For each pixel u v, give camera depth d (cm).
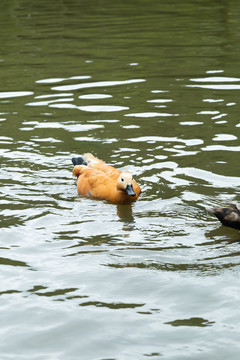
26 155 3062
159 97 3966
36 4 8206
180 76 4444
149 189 2636
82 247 2112
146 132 3334
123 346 1531
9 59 5150
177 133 3297
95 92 4128
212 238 2164
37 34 6134
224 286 1808
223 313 1664
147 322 1633
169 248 2092
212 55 5000
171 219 2345
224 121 3456
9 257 2039
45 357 1494
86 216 2405
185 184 2656
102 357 1490
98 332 1595
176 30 6072
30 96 4094
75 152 3083
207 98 3903
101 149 3106
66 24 6625
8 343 1555
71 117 3631
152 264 1970
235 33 5812
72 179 2800
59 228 2283
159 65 4769
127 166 2884
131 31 6094
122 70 4669
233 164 2842
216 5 7556
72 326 1623
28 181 2759
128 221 2344
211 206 2425
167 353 1498
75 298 1766
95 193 2616
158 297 1761
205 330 1588
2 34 6216
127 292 1795
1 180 2764
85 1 8288
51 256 2044
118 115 3644
